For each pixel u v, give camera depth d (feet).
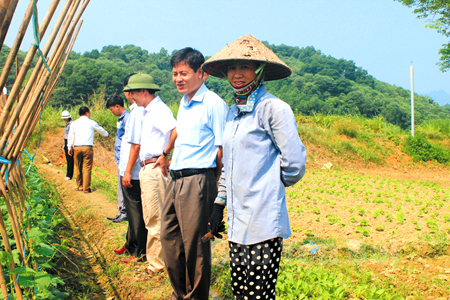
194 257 8.97
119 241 14.56
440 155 56.29
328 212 22.61
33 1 4.42
